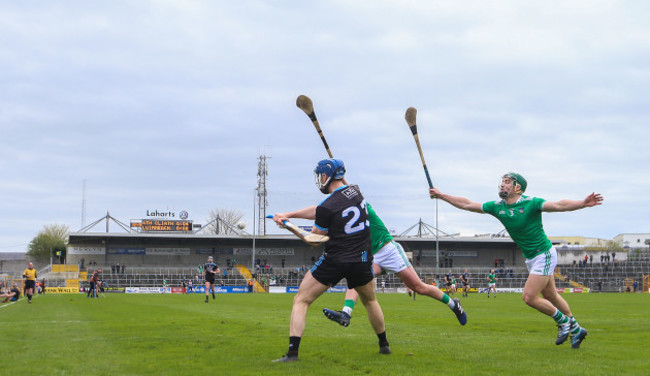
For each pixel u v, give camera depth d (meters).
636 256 79.19
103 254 73.88
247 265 76.50
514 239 8.80
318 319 14.59
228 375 6.14
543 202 8.32
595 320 15.82
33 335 10.77
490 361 7.11
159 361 7.26
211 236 73.06
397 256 8.76
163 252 75.25
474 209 9.09
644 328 12.88
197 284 64.31
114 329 12.02
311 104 8.62
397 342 9.33
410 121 9.45
